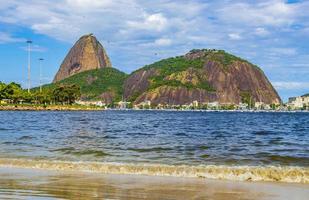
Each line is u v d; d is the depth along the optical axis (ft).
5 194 40.88
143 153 88.63
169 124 290.15
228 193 43.04
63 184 46.98
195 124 296.71
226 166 63.87
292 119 471.21
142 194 41.91
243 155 85.92
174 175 55.52
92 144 111.14
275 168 60.34
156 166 61.11
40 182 48.19
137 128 220.23
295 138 152.46
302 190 45.14
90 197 40.09
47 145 105.29
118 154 85.56
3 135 146.20
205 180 51.44
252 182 50.39
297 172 55.93
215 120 405.18
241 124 310.45
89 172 57.26
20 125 238.89
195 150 96.78
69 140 124.67
